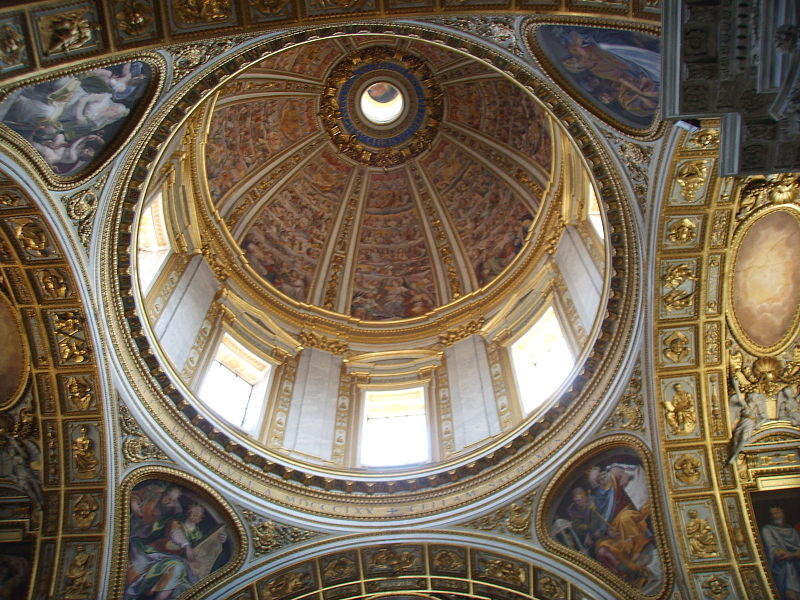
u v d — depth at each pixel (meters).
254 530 16.31
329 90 27.50
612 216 15.26
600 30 11.74
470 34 12.79
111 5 10.79
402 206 28.41
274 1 11.59
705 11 8.56
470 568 16.44
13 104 11.60
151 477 15.92
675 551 14.60
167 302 19.44
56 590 14.76
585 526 15.72
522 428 17.23
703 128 12.82
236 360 21.42
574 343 18.69
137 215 15.37
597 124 14.30
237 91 24.39
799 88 8.21
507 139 26.33
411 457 19.61
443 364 23.02
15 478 15.18
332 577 16.67
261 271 25.31
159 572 15.50
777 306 15.00
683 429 15.16
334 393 22.09
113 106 12.96
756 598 14.02
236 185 25.92
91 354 15.14
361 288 26.80
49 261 14.23
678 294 15.03
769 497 14.84
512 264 24.42
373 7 11.86
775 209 14.23
